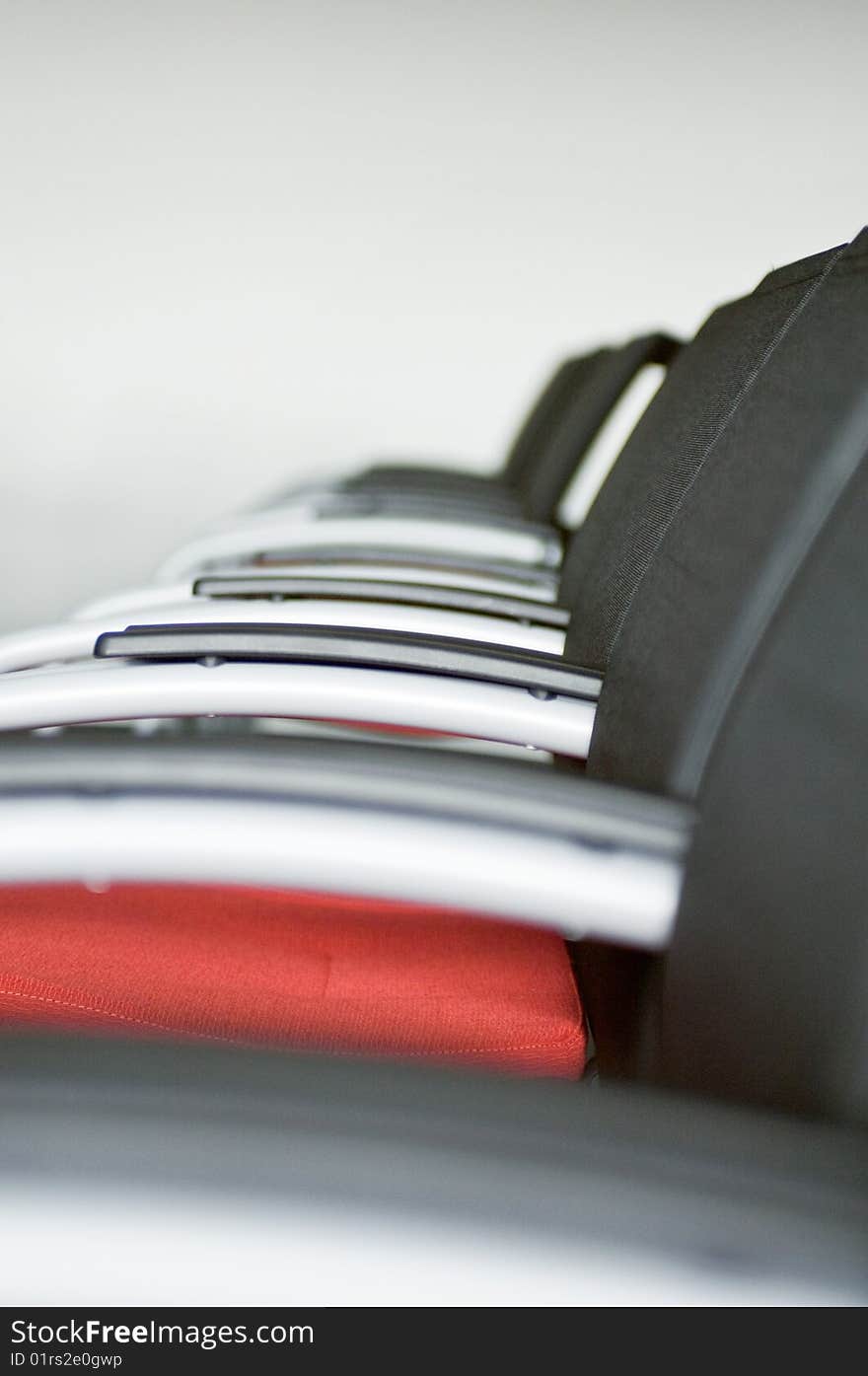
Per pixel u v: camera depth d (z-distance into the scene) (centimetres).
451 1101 44
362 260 495
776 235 490
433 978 96
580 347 502
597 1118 45
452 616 145
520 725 111
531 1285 40
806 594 72
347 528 260
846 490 71
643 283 497
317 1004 89
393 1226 40
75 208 485
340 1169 40
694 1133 45
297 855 74
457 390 507
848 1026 58
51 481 507
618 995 95
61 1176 39
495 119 483
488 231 493
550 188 489
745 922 69
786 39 473
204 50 473
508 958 103
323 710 111
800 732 69
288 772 73
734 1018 69
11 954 91
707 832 75
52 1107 41
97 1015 85
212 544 265
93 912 104
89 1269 39
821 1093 59
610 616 123
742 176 486
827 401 79
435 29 474
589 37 475
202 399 504
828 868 63
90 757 72
